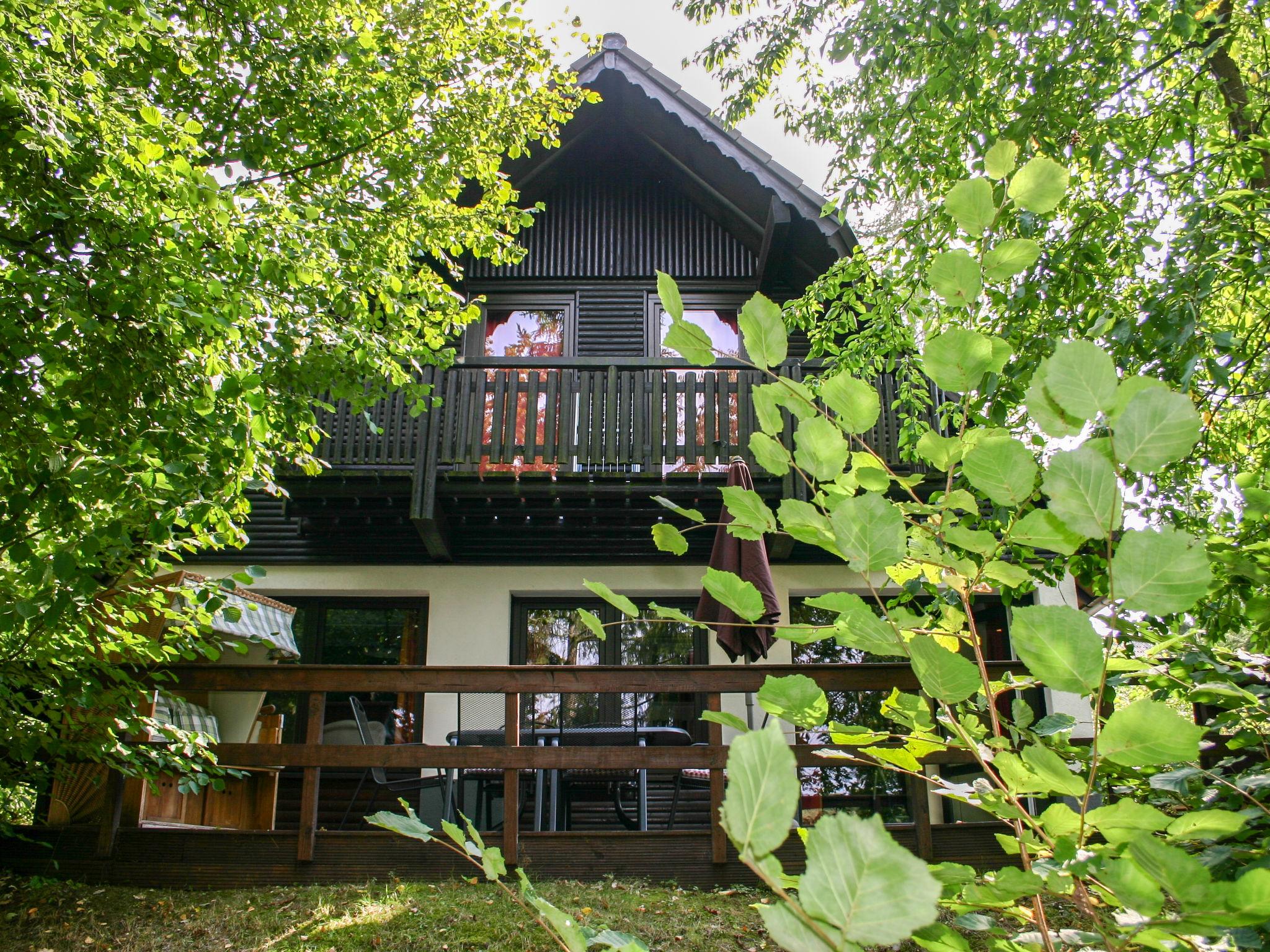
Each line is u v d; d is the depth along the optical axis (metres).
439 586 8.56
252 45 5.55
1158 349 3.62
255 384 3.61
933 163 5.33
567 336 9.74
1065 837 0.89
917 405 5.85
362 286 5.64
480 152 6.59
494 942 3.83
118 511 3.60
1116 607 0.78
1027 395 0.82
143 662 4.46
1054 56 4.84
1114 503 0.77
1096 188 5.01
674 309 0.94
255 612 5.93
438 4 6.31
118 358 3.58
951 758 4.79
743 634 5.46
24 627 3.84
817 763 6.80
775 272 9.74
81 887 4.56
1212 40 4.81
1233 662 1.56
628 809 7.52
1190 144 5.01
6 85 3.34
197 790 4.38
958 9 5.04
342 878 4.70
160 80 5.56
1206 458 4.22
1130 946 0.94
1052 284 4.32
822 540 1.06
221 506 3.88
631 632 8.58
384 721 8.35
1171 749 0.75
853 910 0.52
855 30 5.65
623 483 7.88
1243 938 0.94
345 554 8.58
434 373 8.09
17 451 3.49
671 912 4.18
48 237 3.82
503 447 8.01
